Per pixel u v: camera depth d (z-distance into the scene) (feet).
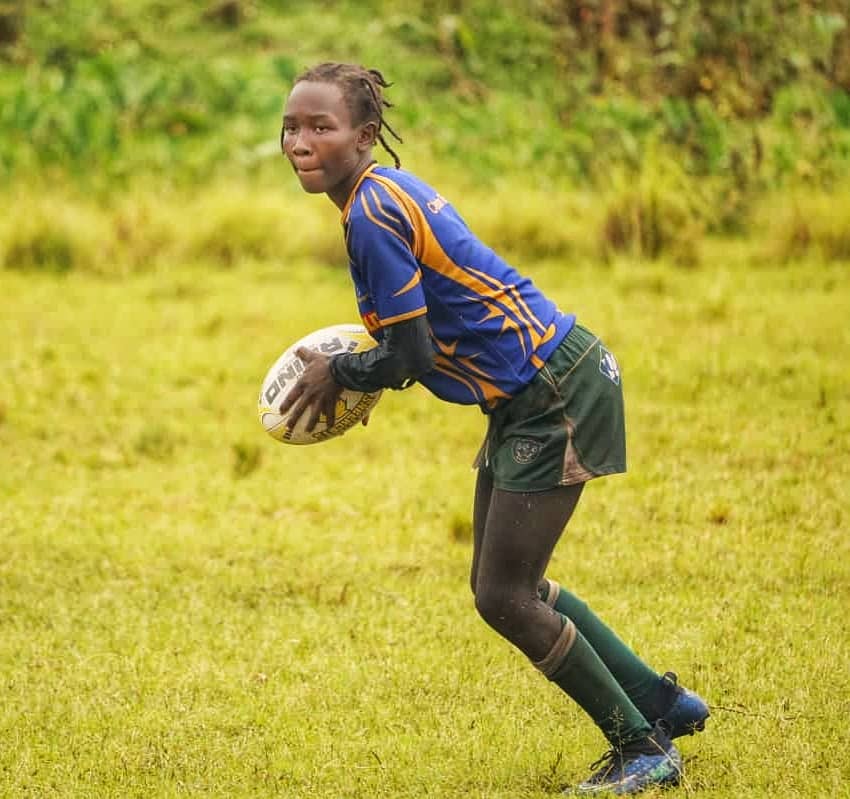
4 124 158.71
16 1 203.00
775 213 128.98
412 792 42.73
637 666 44.04
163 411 88.07
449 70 188.34
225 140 162.30
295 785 43.62
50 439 83.25
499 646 54.19
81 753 45.73
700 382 88.43
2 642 55.31
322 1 216.33
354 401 43.39
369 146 41.04
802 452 76.33
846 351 94.63
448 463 77.66
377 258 39.50
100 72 169.07
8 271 128.67
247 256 132.77
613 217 128.16
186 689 50.62
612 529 66.54
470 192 143.74
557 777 43.57
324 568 63.05
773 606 57.26
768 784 42.75
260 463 78.23
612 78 162.71
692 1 148.46
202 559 64.34
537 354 41.01
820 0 148.87
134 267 129.49
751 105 143.13
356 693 50.14
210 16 208.85
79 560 64.54
